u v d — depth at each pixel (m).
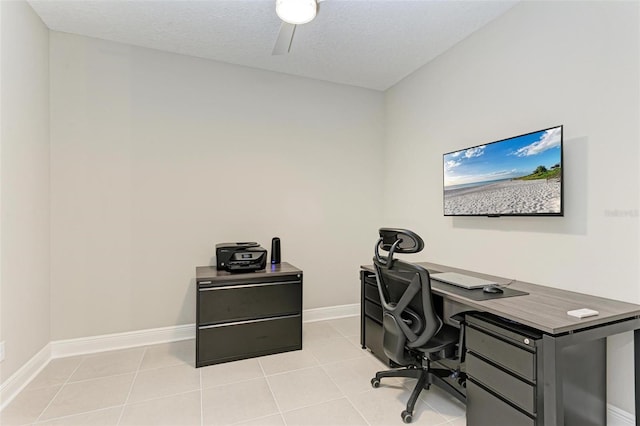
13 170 2.09
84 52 2.69
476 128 2.64
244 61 3.15
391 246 1.99
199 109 3.07
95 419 1.83
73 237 2.67
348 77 3.53
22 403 1.98
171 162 2.97
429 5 2.30
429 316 1.77
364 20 2.47
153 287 2.91
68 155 2.65
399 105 3.63
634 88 1.67
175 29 2.60
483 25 2.55
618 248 1.74
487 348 1.59
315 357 2.65
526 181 2.14
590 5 1.86
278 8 1.89
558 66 2.03
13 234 2.09
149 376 2.32
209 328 2.50
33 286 2.33
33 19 2.34
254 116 3.29
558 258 2.03
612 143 1.76
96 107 2.73
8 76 2.04
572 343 1.35
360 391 2.14
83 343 2.70
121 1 2.25
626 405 1.68
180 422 1.81
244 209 3.25
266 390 2.14
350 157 3.75
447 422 1.83
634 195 1.68
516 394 1.44
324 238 3.62
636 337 1.56
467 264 2.73
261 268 2.81
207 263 3.10
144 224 2.88
